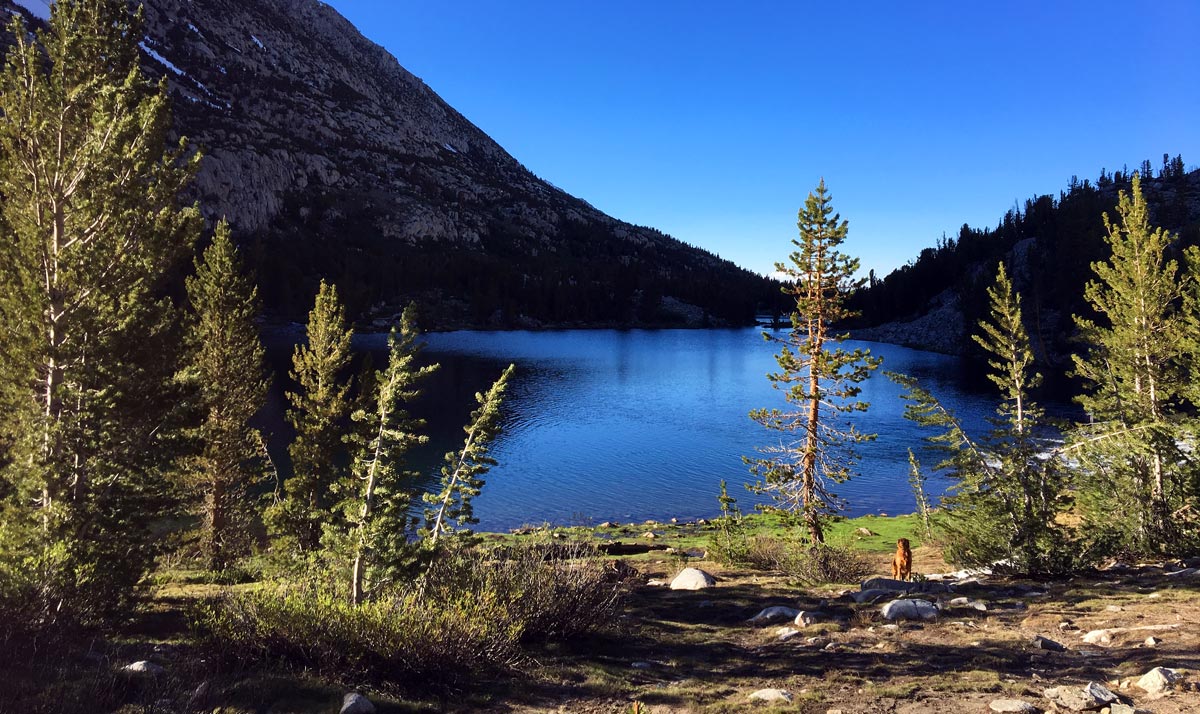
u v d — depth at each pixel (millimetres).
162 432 13734
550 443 56906
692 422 66188
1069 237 111562
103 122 12188
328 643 7492
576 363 115812
